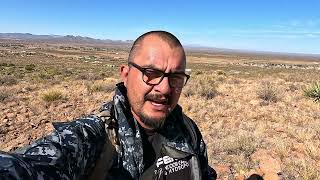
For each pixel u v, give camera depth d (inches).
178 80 19.7
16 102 165.0
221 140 95.9
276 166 75.6
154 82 19.0
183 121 22.4
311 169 71.9
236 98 196.1
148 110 19.3
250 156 82.8
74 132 14.9
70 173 13.7
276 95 195.5
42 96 172.2
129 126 18.5
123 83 20.2
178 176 21.1
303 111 155.3
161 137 21.0
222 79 332.8
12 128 112.9
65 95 190.5
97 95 201.6
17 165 10.9
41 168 12.2
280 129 113.8
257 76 461.4
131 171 18.2
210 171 28.4
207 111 149.9
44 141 13.6
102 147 16.7
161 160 20.7
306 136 100.2
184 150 21.3
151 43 19.3
